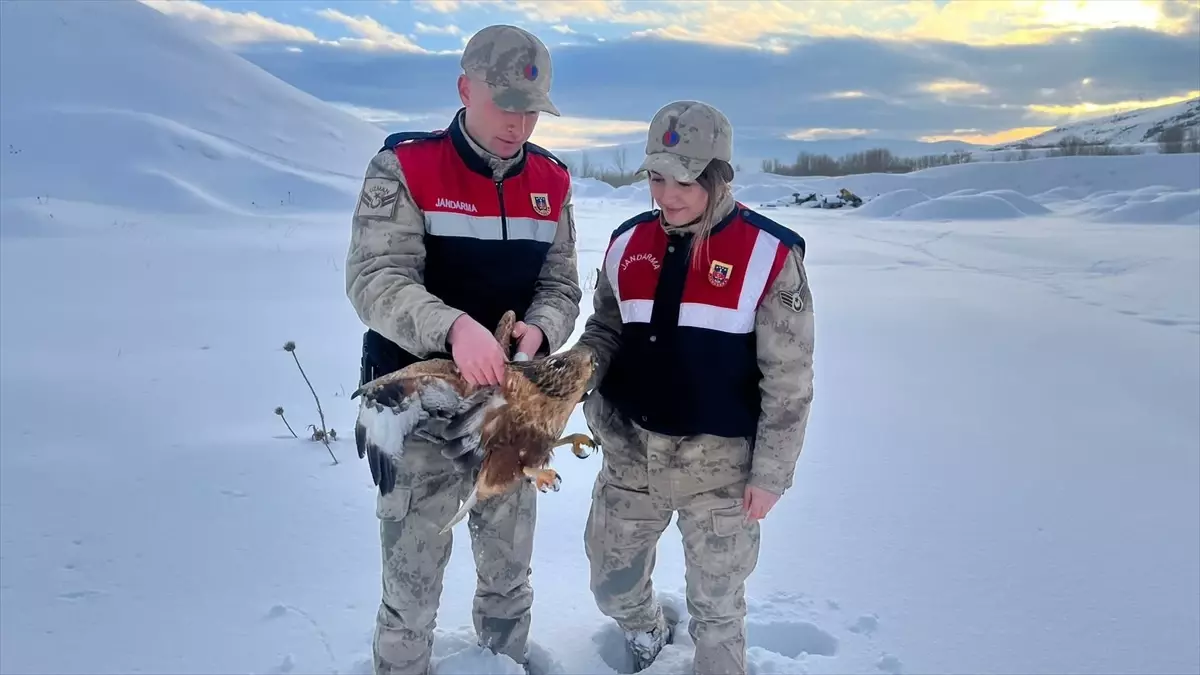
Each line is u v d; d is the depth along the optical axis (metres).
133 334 8.42
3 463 5.00
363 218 2.97
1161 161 55.84
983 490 4.96
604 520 3.36
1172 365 8.02
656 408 3.14
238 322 9.16
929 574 4.02
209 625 3.55
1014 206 36.69
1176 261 16.20
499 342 2.82
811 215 38.75
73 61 43.09
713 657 3.19
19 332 8.31
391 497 3.04
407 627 3.13
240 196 31.28
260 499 4.64
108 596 3.73
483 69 2.87
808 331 3.05
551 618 3.72
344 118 53.97
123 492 4.68
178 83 45.34
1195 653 3.44
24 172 28.77
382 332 2.88
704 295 3.06
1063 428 6.12
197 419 5.87
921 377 7.57
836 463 5.38
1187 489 5.01
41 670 3.25
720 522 3.15
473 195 3.04
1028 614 3.70
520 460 2.60
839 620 3.65
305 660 3.34
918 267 16.48
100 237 18.77
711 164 2.99
